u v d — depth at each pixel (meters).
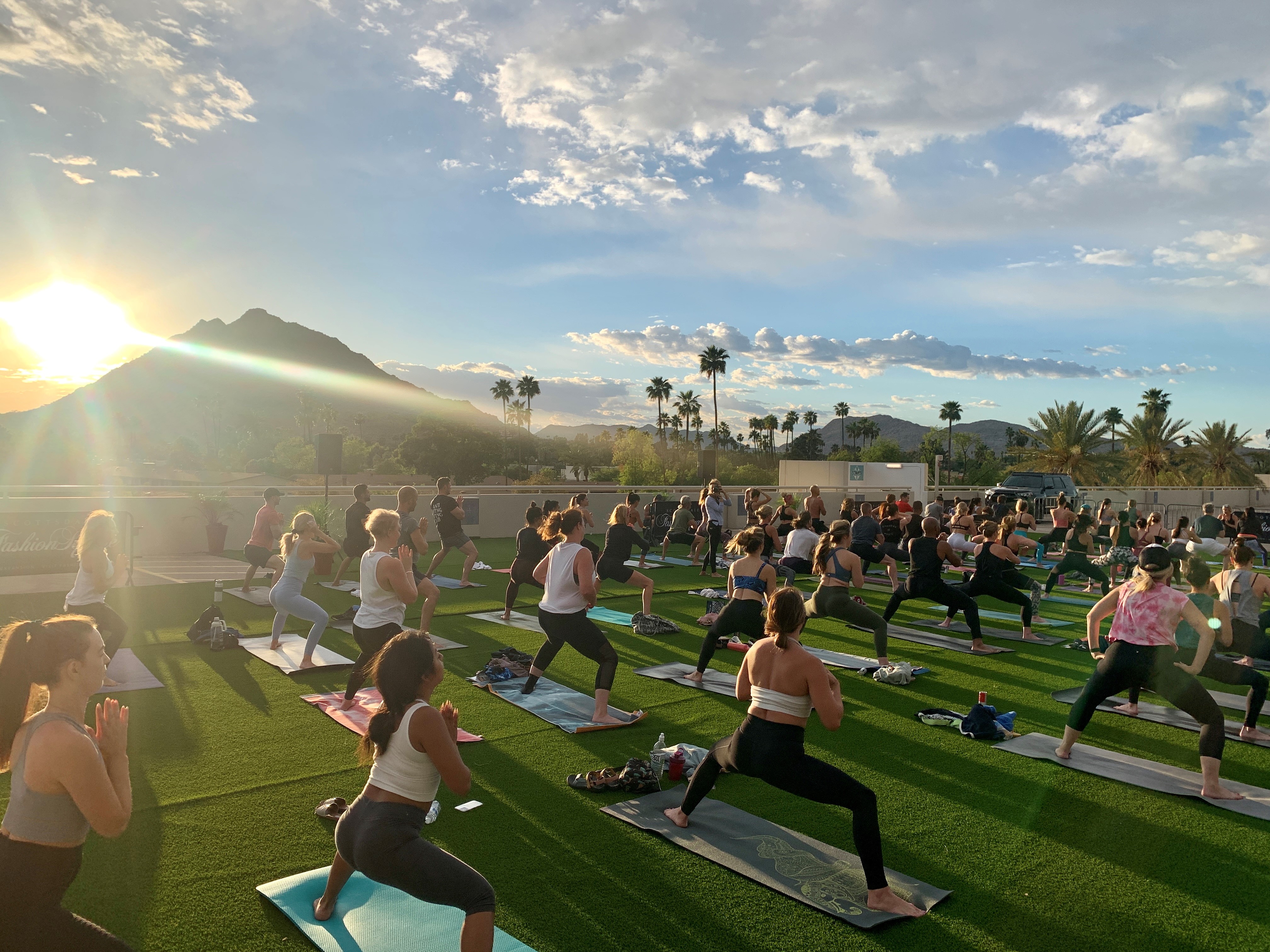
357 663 5.70
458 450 74.25
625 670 7.43
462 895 2.53
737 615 6.87
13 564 11.89
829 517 25.23
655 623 9.04
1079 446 39.12
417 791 2.66
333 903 3.13
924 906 3.38
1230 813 4.46
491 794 4.49
